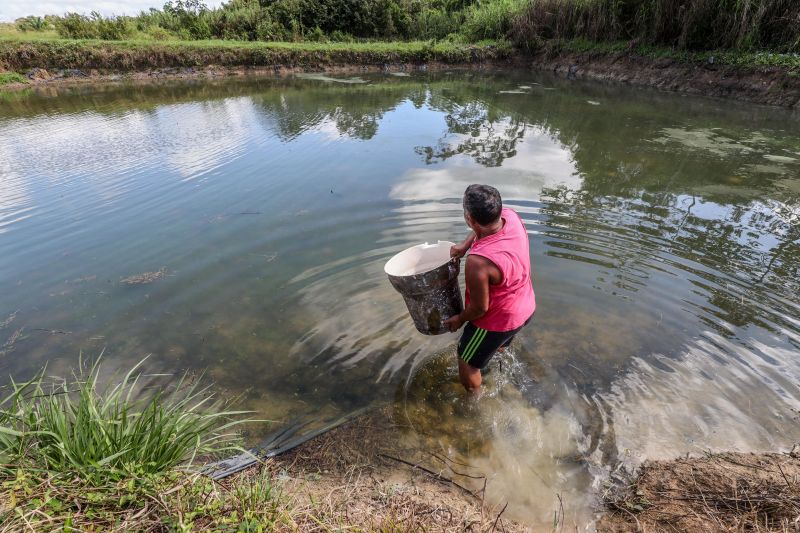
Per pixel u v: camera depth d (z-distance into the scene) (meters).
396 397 3.29
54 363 3.58
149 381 3.42
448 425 3.05
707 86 13.59
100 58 18.20
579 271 4.65
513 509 2.45
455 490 2.57
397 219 5.82
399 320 4.07
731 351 3.51
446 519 2.31
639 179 7.07
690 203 6.18
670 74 14.77
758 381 3.21
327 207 6.23
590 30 18.28
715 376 3.29
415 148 8.84
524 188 6.70
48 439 2.17
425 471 2.71
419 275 2.88
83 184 7.19
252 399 3.28
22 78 16.89
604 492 2.52
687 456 2.69
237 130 10.27
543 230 5.46
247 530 1.89
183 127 10.56
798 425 2.85
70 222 5.95
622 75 16.28
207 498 2.06
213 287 4.57
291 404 3.25
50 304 4.33
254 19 23.72
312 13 24.36
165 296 4.44
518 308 2.87
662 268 4.66
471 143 9.16
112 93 15.35
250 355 3.70
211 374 3.51
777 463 2.56
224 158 8.34
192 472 2.27
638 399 3.14
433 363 3.59
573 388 3.27
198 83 17.55
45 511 1.83
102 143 9.31
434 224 5.65
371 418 3.12
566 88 15.63
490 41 21.59
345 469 2.73
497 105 12.91
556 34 19.53
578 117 11.30
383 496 2.48
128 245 5.37
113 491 1.96
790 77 11.84
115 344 3.81
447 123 10.90
